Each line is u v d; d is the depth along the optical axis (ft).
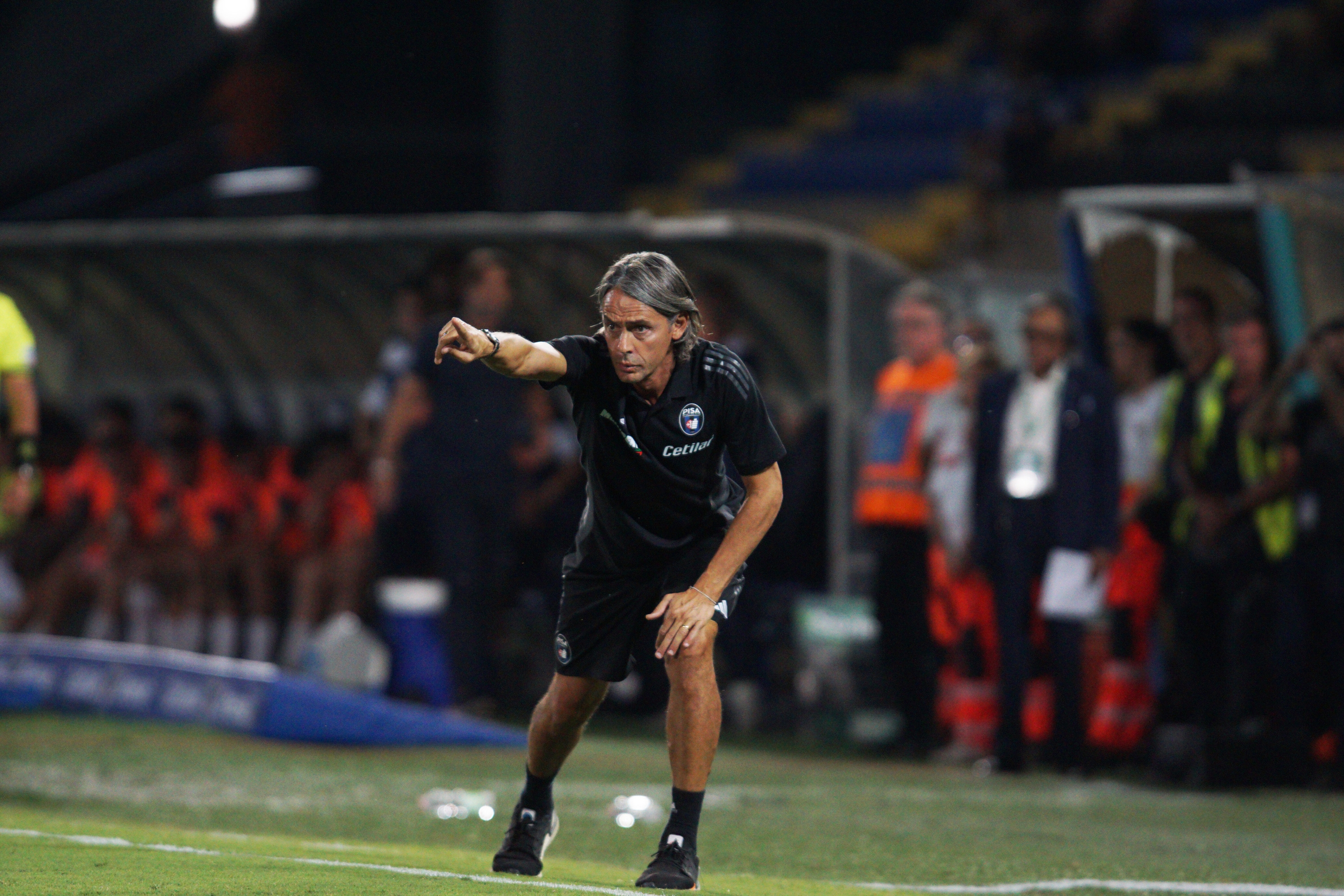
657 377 47.32
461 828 70.74
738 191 243.19
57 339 161.89
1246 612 97.45
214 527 141.08
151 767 88.38
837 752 111.96
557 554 132.36
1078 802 85.76
